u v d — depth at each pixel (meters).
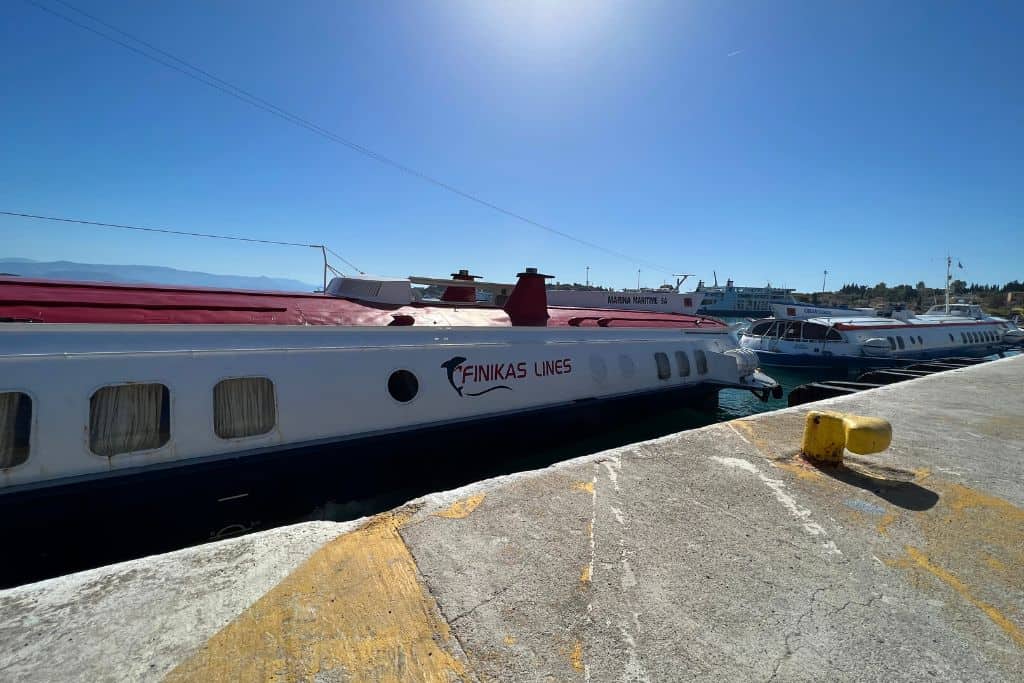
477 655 2.01
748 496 3.63
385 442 8.48
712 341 15.90
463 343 10.09
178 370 6.85
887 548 2.96
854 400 7.61
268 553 2.62
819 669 2.00
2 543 5.65
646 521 3.20
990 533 3.17
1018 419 6.39
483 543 2.84
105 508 6.16
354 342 8.68
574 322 13.88
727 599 2.43
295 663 1.91
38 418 5.84
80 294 8.44
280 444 7.49
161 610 2.16
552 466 4.10
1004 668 2.03
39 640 1.96
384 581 2.44
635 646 2.09
